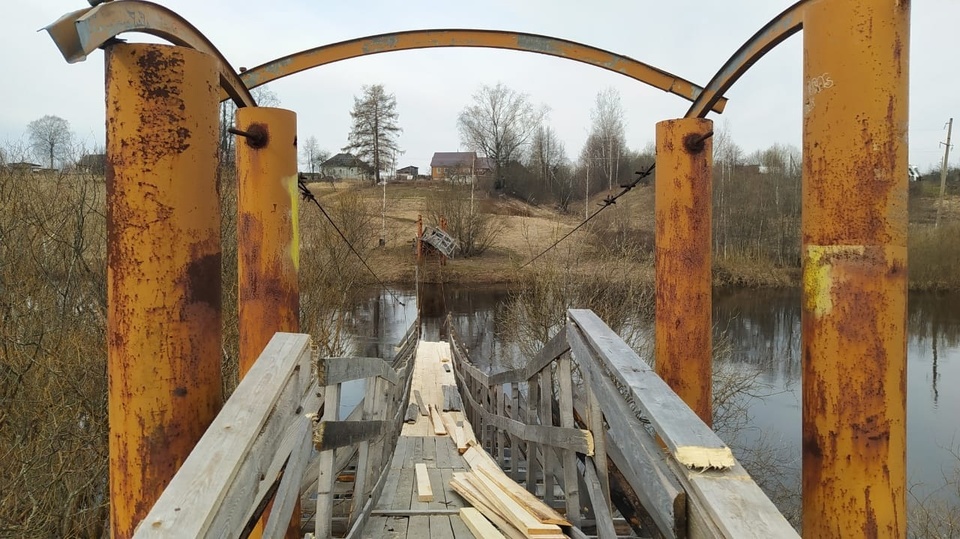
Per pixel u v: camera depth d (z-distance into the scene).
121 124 1.86
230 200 11.07
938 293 27.16
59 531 7.07
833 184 1.90
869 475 1.82
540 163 64.81
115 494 1.89
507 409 7.57
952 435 12.70
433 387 11.98
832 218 1.89
